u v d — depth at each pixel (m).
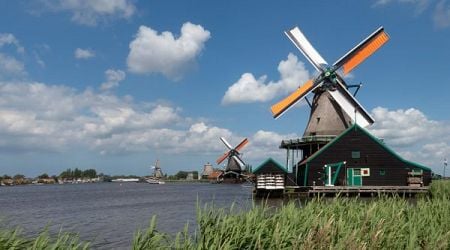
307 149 51.91
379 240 10.80
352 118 49.62
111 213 34.91
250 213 10.80
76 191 101.38
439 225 13.18
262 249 9.73
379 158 43.25
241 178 120.19
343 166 43.38
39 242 8.16
